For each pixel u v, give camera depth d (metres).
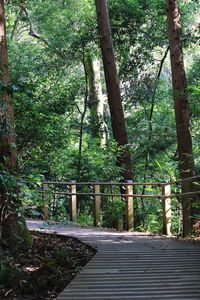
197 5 16.31
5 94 6.82
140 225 12.39
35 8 18.91
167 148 16.75
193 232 9.29
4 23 7.17
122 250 7.32
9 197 6.70
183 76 11.55
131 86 17.25
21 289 5.36
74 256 7.00
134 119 16.86
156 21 16.14
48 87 16.14
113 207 12.20
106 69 13.73
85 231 9.82
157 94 17.42
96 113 17.88
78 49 16.28
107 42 13.73
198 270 5.96
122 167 13.83
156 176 14.77
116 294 4.94
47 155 13.87
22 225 6.95
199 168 14.08
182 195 9.07
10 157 6.89
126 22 16.09
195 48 17.20
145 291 5.04
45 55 17.64
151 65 17.30
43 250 7.19
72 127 16.67
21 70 15.15
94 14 16.67
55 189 14.61
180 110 11.43
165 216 9.67
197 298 4.77
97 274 5.78
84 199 15.20
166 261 6.49
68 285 5.30
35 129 12.87
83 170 14.96
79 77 17.72
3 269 5.74
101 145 16.66
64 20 17.28
